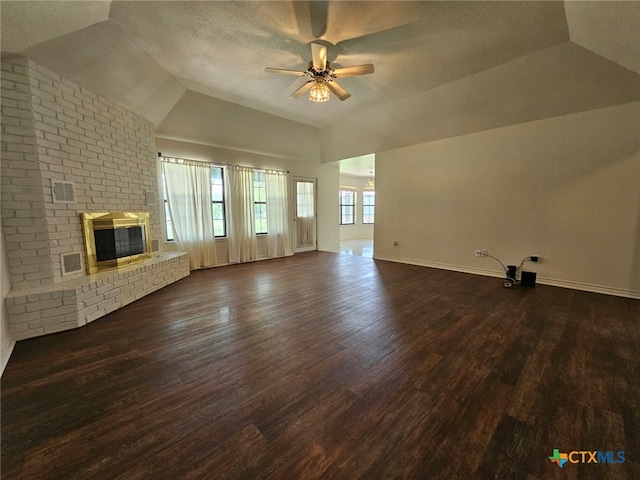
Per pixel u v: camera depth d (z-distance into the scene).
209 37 2.72
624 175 3.41
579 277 3.80
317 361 2.07
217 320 2.83
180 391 1.73
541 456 1.26
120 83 3.21
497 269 4.54
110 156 3.37
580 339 2.37
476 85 3.67
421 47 2.89
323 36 2.70
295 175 6.85
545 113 3.80
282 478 1.17
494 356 2.12
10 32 2.11
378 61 3.16
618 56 2.52
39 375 1.90
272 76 3.54
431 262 5.39
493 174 4.46
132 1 2.21
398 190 5.79
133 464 1.23
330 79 3.06
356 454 1.28
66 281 2.80
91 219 3.07
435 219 5.26
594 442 1.33
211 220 5.35
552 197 3.94
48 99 2.61
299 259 6.30
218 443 1.34
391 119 4.90
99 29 2.48
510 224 4.35
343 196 10.28
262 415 1.53
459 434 1.39
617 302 3.29
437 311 3.05
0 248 2.26
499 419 1.49
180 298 3.53
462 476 1.17
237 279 4.50
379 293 3.72
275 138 5.76
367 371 1.94
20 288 2.53
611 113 3.43
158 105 3.92
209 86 3.85
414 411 1.55
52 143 2.66
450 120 4.48
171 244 4.93
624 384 1.77
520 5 2.27
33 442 1.35
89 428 1.44
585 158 3.65
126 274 3.27
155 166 4.21
